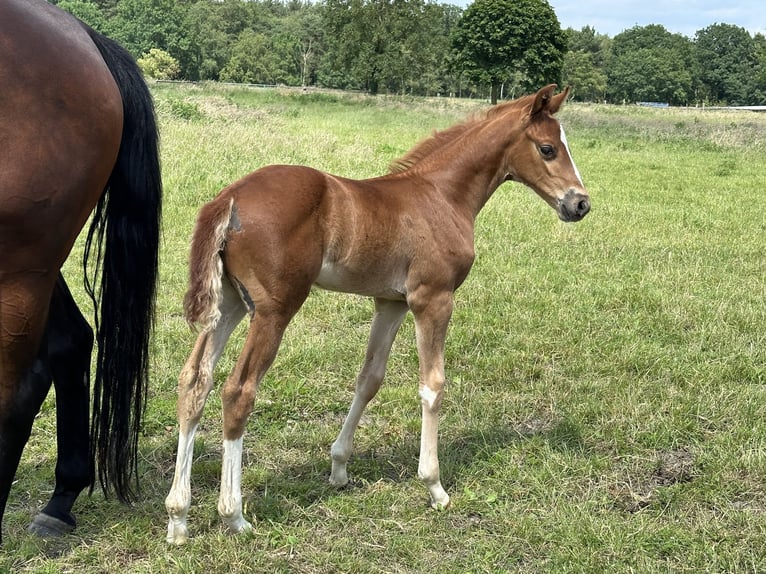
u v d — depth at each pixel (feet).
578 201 12.44
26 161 7.96
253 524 10.32
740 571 9.77
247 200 9.39
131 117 9.35
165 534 10.02
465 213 11.98
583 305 20.33
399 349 17.19
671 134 75.92
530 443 12.98
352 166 38.70
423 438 10.98
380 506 11.07
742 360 16.76
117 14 211.20
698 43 292.40
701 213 33.83
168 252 22.90
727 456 12.48
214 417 13.67
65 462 10.07
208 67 224.33
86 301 18.79
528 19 116.06
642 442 13.25
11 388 8.55
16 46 7.98
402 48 154.30
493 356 16.79
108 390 9.62
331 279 10.46
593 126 84.58
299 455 12.58
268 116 66.64
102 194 9.45
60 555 9.52
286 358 15.96
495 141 12.21
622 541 10.22
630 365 16.58
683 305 20.42
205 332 9.45
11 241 8.08
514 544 10.18
